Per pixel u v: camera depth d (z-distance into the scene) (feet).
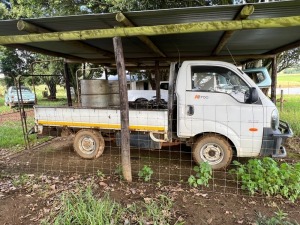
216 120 14.19
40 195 11.59
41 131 17.72
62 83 64.80
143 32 11.78
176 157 17.39
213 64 14.32
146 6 26.27
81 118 16.66
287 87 77.92
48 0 34.42
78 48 18.62
